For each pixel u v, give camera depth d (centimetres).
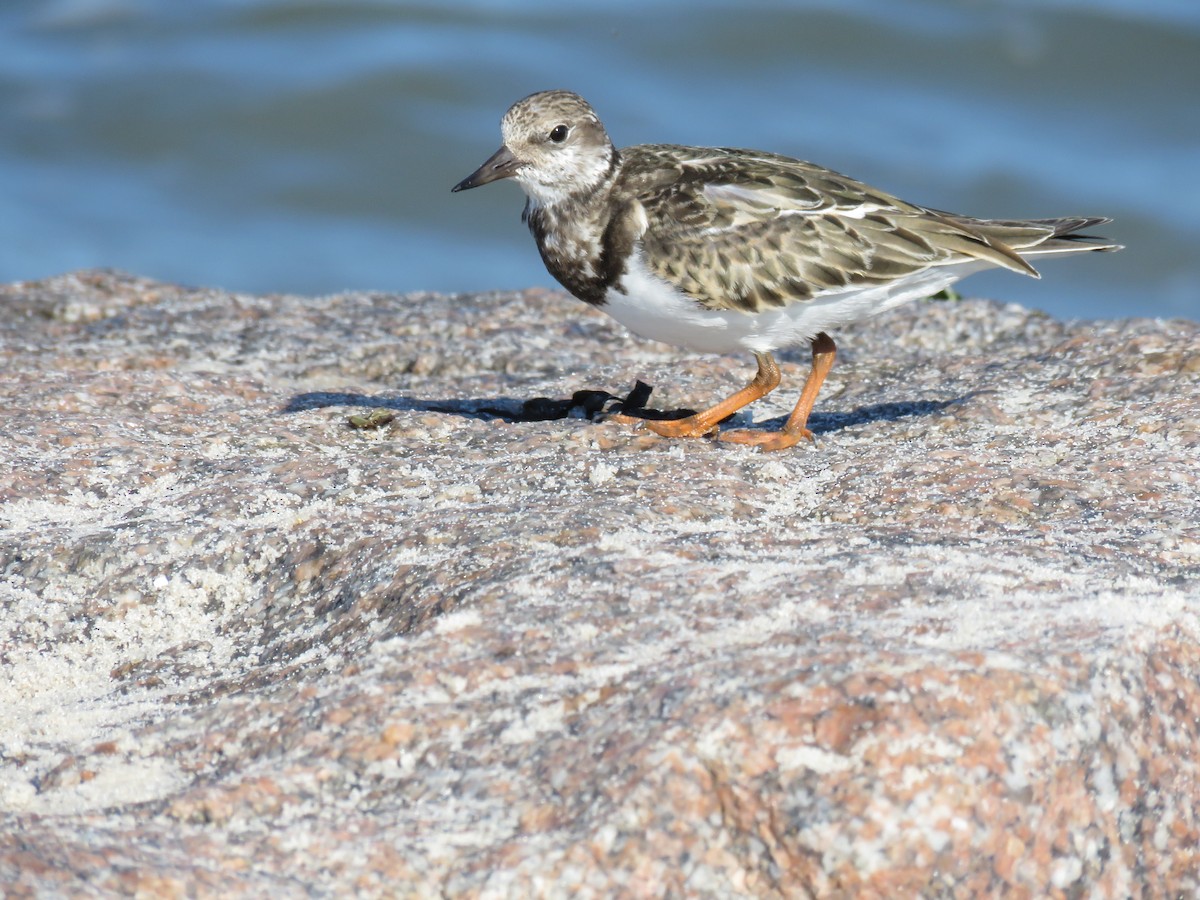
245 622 974
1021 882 712
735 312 1223
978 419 1288
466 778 737
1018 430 1255
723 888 690
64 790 762
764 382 1268
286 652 920
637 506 1048
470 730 766
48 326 1722
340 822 710
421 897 671
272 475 1154
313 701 807
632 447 1213
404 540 994
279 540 1034
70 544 1039
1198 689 791
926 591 856
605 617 846
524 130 1242
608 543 965
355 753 760
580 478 1132
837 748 711
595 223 1252
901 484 1107
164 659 940
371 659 839
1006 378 1419
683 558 934
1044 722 729
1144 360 1392
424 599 911
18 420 1281
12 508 1112
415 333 1705
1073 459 1163
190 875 652
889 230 1224
